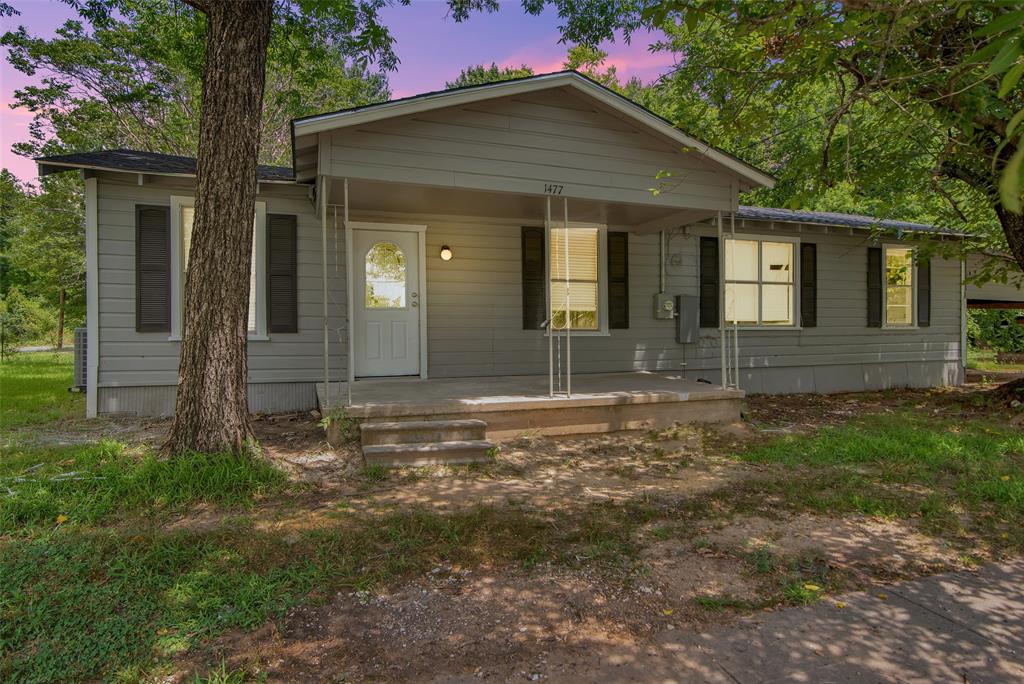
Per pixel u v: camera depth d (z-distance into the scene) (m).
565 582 3.03
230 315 4.52
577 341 8.84
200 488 4.04
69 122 16.38
